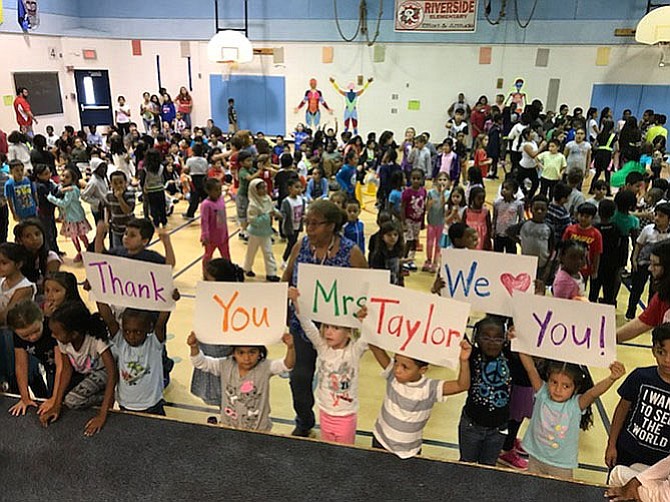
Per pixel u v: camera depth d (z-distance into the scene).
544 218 5.28
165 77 16.58
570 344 2.31
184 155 10.97
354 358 2.65
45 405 2.48
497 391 2.70
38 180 6.50
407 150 10.91
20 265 3.09
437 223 6.51
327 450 2.25
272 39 15.80
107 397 2.50
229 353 2.91
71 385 2.68
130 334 2.71
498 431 2.77
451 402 3.99
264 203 6.12
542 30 14.41
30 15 13.68
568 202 6.33
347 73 15.70
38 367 3.22
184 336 4.90
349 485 2.07
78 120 15.84
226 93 16.45
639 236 5.15
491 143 12.93
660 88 14.20
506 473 2.13
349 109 15.89
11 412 2.49
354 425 2.74
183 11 15.95
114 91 16.64
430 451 3.46
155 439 2.31
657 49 13.94
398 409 2.45
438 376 4.31
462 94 15.00
